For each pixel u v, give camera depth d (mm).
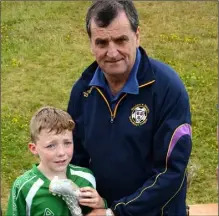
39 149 2803
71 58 9695
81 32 10812
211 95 8141
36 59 9617
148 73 2723
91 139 2873
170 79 2721
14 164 6250
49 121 2754
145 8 12023
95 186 2936
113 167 2834
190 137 2721
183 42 10336
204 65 9359
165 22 11266
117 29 2543
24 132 7023
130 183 2836
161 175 2719
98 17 2543
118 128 2775
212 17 11516
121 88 2773
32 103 7988
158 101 2701
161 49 10031
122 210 2775
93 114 2865
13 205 2816
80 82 2965
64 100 8133
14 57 9641
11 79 8859
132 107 2744
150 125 2727
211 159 6418
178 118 2695
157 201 2746
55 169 2789
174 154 2678
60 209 2795
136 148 2771
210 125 7188
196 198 5734
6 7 11859
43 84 8688
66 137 2789
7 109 7750
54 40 10359
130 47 2602
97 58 2643
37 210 2787
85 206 2918
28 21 11102
